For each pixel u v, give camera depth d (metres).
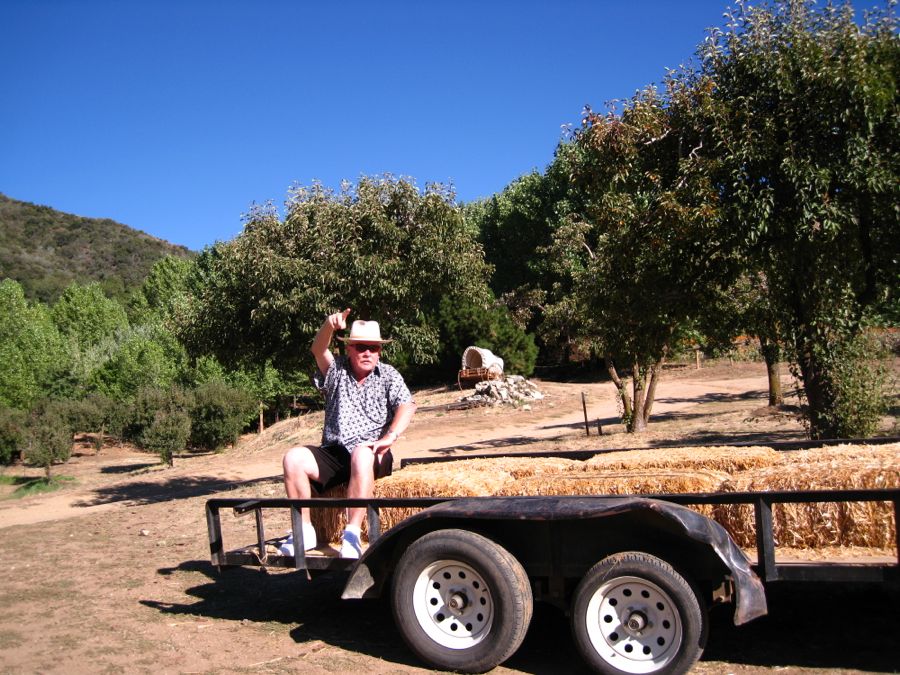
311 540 5.33
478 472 5.61
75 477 24.89
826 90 8.39
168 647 5.11
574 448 16.61
